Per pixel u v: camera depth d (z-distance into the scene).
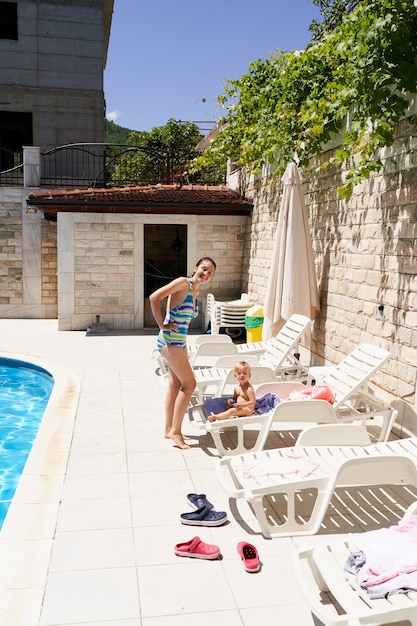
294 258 8.22
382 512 4.54
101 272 13.25
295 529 4.15
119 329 13.44
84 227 13.07
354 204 7.43
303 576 3.03
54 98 22.17
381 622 2.66
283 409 5.43
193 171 14.94
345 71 7.27
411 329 6.02
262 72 12.13
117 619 3.19
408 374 6.07
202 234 13.54
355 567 3.03
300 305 8.24
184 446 5.90
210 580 3.57
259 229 12.44
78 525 4.25
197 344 9.15
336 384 6.21
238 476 4.25
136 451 5.80
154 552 3.90
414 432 5.95
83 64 22.25
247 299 13.02
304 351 9.17
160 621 3.17
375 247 6.84
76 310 13.32
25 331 13.23
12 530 4.16
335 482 4.05
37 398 9.03
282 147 9.95
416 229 5.97
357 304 7.34
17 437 7.35
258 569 3.68
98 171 22.69
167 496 4.77
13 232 15.03
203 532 4.18
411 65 5.81
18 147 24.98
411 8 5.73
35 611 3.24
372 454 4.57
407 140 6.13
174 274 19.00
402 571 2.93
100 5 22.11
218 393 7.04
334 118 7.73
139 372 9.34
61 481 5.04
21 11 21.59
